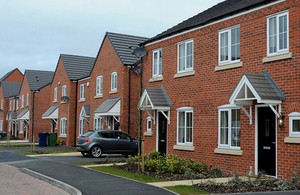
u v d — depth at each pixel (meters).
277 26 10.90
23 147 27.95
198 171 12.57
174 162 12.14
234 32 12.56
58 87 33.50
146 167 12.90
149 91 15.63
